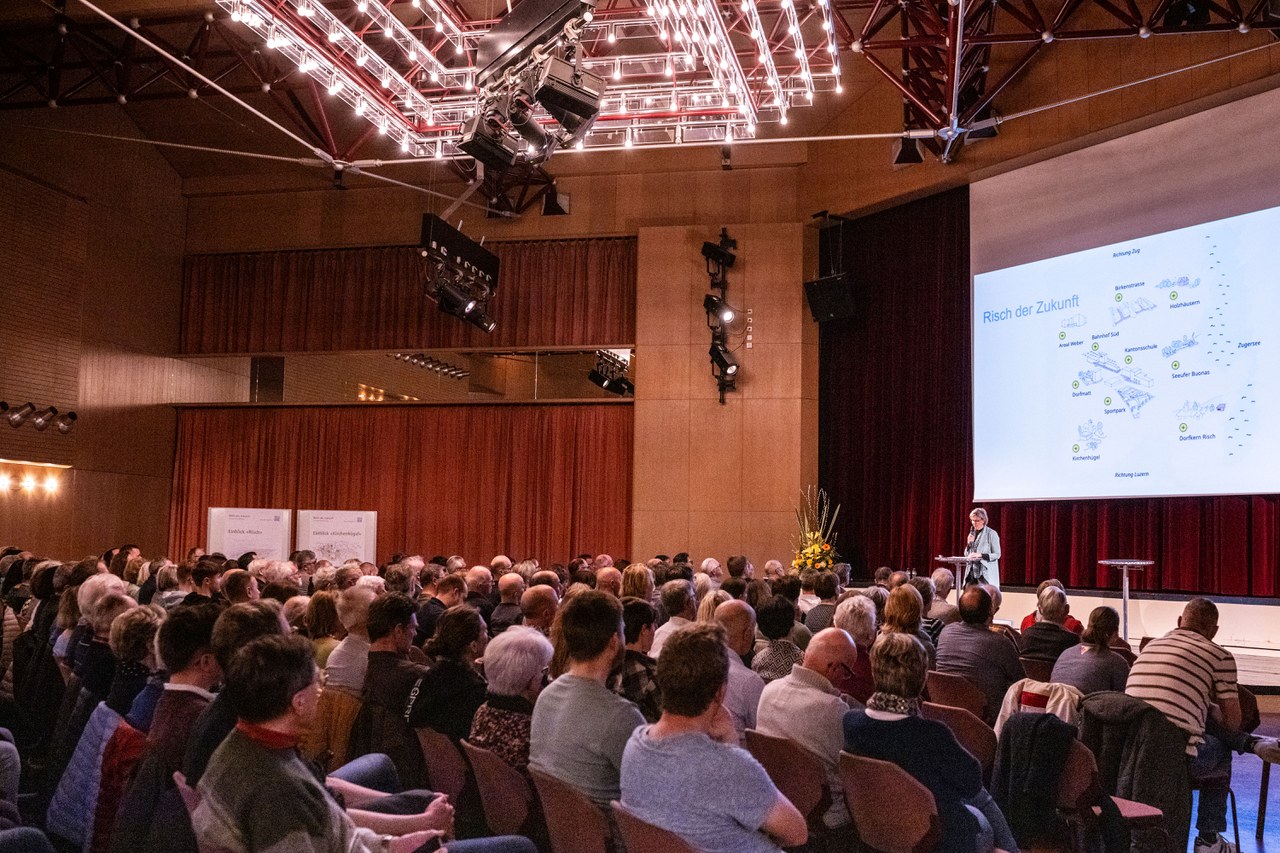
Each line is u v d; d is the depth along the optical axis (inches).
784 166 622.8
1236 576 424.5
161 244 710.5
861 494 589.9
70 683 185.2
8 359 597.9
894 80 457.4
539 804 149.6
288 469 701.3
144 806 117.2
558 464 655.8
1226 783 205.6
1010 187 512.4
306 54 396.5
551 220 655.8
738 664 173.5
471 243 576.7
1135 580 462.9
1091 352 470.9
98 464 660.7
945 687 216.4
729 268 614.5
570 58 317.4
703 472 606.2
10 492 607.5
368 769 147.5
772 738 151.7
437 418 681.0
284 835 90.0
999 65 502.6
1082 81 472.1
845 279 575.8
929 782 138.6
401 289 689.6
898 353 577.6
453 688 170.4
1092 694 183.6
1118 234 463.8
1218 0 425.1
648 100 445.7
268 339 708.0
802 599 312.2
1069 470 476.1
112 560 361.1
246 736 94.3
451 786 167.6
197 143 686.5
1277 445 399.2
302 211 706.2
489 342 668.1
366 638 189.5
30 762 205.2
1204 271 429.4
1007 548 516.1
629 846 113.6
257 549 611.2
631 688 168.7
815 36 502.6
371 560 607.2
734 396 607.5
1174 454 434.0
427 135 470.3
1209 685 193.9
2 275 594.6
